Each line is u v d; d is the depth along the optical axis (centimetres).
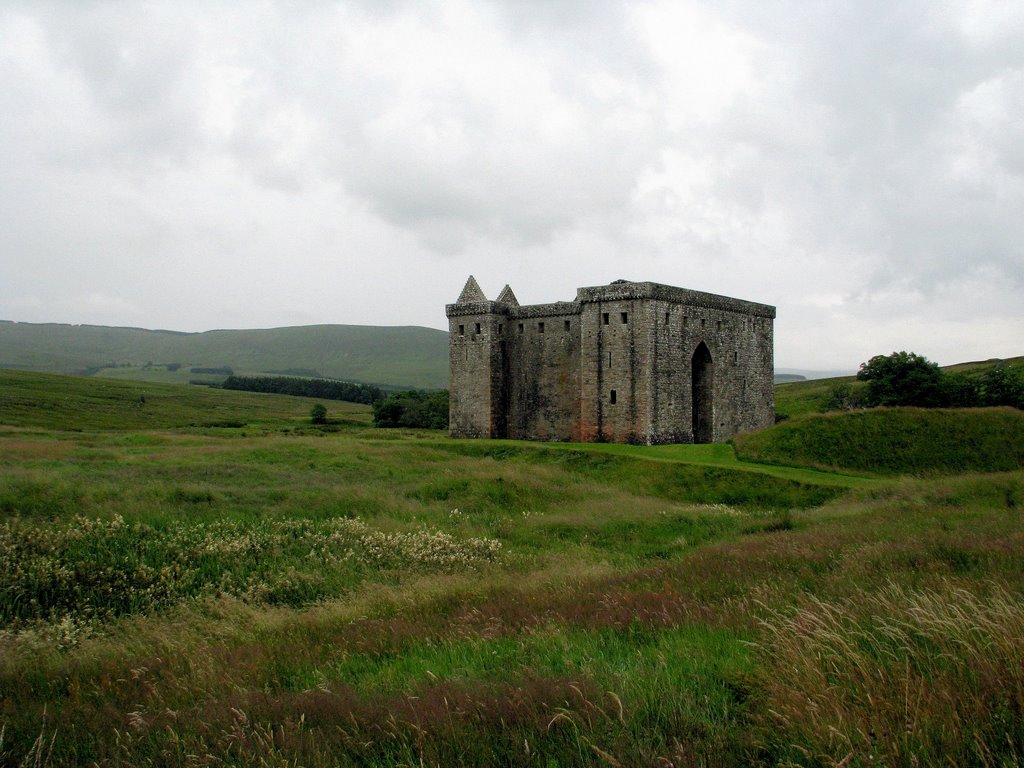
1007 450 5216
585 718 779
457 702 851
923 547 1812
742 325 7656
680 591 1525
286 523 2656
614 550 2834
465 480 4050
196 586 1984
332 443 5934
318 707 894
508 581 1923
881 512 3088
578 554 2648
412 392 13925
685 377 6769
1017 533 1952
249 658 1198
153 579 1959
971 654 797
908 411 5806
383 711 855
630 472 5194
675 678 877
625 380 6488
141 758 793
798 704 738
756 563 1855
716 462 5331
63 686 1126
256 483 3641
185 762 770
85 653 1316
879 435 5566
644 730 738
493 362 7531
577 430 7244
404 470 4581
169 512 2616
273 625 1515
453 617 1449
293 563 2223
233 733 817
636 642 1128
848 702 736
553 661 1038
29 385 13262
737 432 7512
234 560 2183
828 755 635
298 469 4462
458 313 7700
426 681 984
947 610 934
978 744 635
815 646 859
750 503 4459
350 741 776
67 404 11306
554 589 1738
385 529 2789
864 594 1179
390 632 1346
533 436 7531
